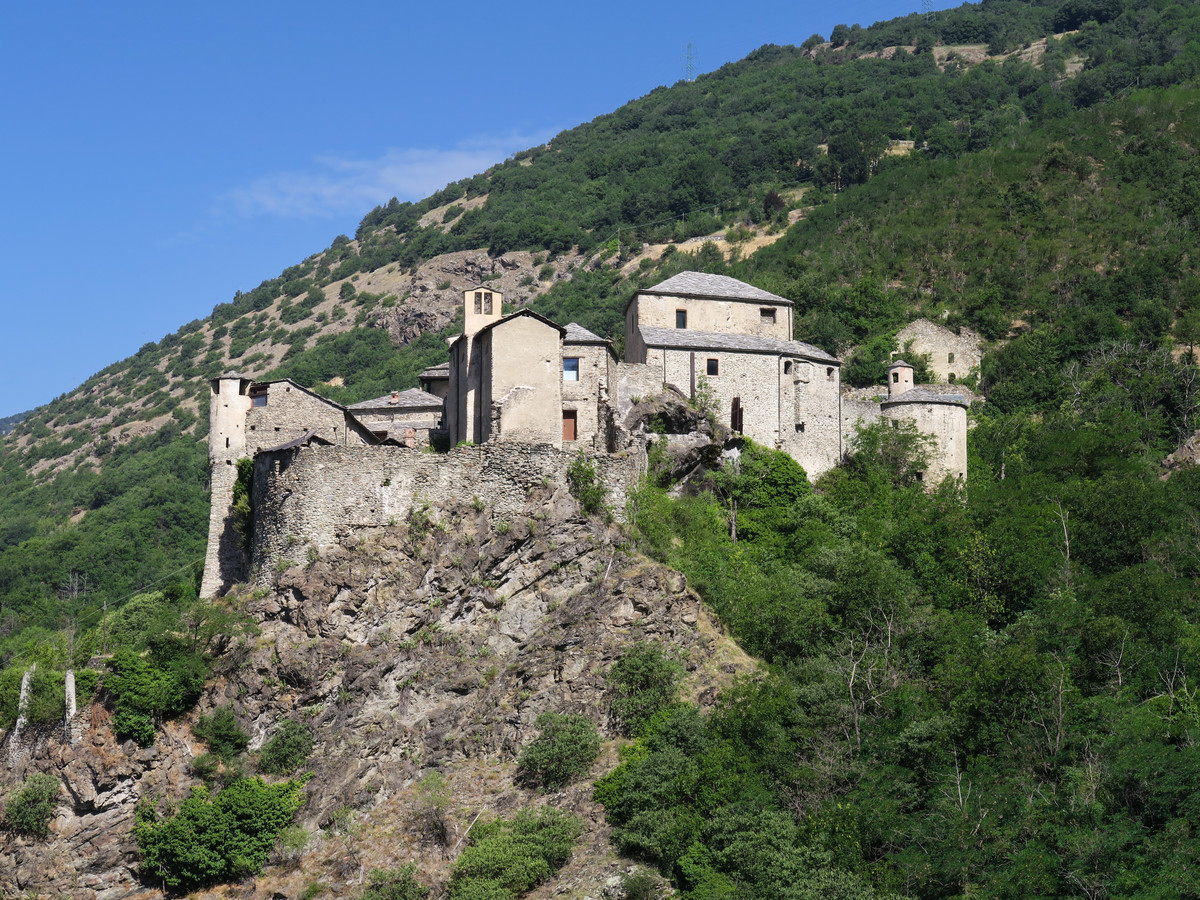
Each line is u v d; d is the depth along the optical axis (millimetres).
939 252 161500
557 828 57438
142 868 60188
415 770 62500
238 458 77812
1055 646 68188
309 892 57688
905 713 62812
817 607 70125
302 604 65750
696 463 83375
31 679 65812
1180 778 56969
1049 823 56938
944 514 84062
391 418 90188
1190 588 74875
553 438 76875
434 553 68125
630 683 63312
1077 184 179875
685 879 54625
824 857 53781
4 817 61938
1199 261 155125
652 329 92625
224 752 62281
